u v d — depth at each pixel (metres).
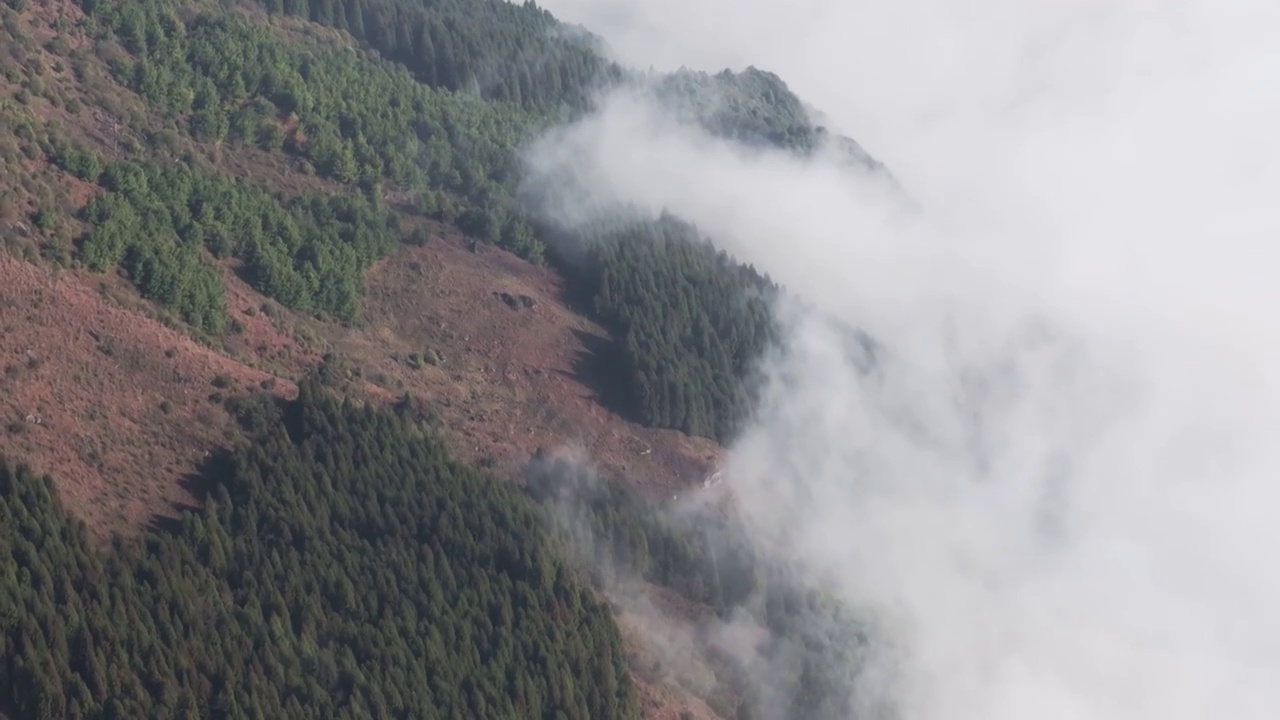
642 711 122.69
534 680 117.12
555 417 150.88
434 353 152.00
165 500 119.06
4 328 123.38
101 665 102.88
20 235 130.62
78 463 118.00
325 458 125.06
